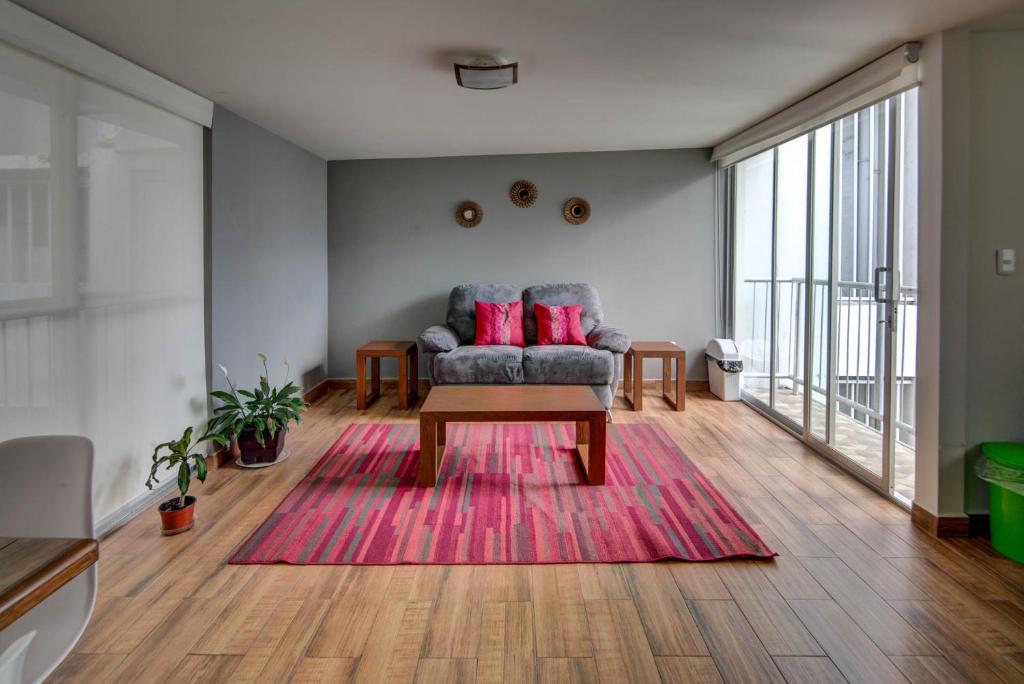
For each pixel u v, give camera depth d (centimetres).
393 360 620
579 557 262
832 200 380
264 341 455
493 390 397
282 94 362
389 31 268
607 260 597
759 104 401
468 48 289
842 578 244
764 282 593
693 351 602
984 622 214
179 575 248
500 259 602
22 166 237
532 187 593
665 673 188
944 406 280
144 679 186
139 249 309
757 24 264
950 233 276
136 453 308
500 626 213
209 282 373
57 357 256
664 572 250
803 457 397
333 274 612
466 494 334
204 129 373
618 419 495
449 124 452
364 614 221
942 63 272
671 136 514
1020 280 280
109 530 288
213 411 376
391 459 395
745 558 261
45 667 132
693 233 591
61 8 238
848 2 241
